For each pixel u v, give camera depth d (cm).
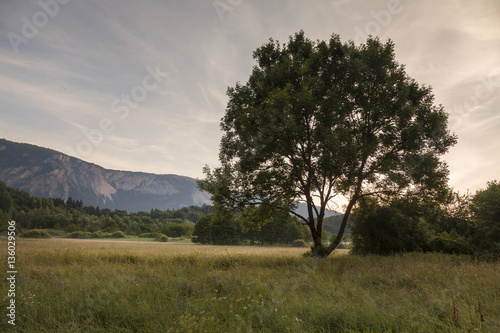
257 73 1902
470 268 951
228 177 1797
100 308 519
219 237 9669
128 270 1105
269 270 1190
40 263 1332
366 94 1762
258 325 447
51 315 487
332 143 1495
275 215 2031
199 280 777
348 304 524
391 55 1781
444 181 1691
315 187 1884
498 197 2027
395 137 1727
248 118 1616
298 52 1758
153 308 524
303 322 453
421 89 1809
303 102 1491
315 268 1087
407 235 2350
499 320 423
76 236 12656
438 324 409
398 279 840
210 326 421
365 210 2198
